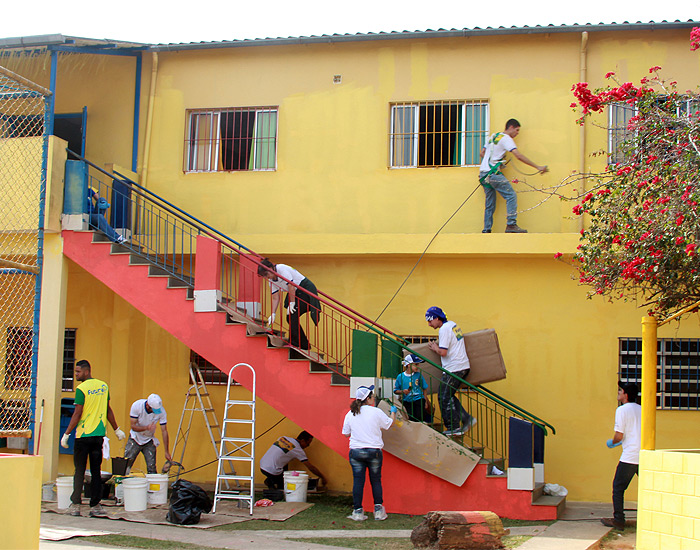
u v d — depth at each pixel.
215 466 11.32
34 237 10.27
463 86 11.31
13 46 10.73
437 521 7.39
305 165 11.66
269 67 11.93
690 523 6.22
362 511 8.67
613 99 8.32
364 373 9.14
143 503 8.80
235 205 11.77
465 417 9.94
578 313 10.70
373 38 11.38
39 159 10.18
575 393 10.60
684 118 7.73
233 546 7.25
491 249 10.57
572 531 8.18
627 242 7.74
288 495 9.67
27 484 5.86
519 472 8.91
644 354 7.30
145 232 11.17
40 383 10.02
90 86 12.40
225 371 9.60
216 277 9.78
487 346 9.80
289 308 9.67
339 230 11.44
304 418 9.34
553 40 11.13
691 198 6.98
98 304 12.06
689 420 10.33
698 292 7.80
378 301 11.19
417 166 11.39
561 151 10.96
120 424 11.52
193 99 12.08
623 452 8.48
